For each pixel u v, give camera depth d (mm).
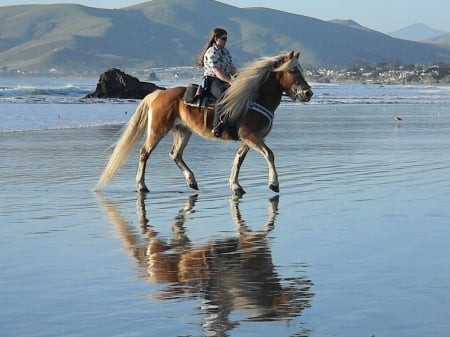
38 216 11914
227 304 7234
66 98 62938
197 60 14414
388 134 28828
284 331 6477
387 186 14859
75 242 10062
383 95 89125
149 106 14688
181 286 7883
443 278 8062
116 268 8664
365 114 44469
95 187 14820
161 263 8891
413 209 12258
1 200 13398
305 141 25484
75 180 15984
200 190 14664
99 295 7566
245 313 6961
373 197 13523
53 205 12938
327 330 6488
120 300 7387
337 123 35844
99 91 67375
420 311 6965
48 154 20969
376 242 9852
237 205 12914
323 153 21422
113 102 57625
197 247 9742
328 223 11180
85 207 12773
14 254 9336
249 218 11711
